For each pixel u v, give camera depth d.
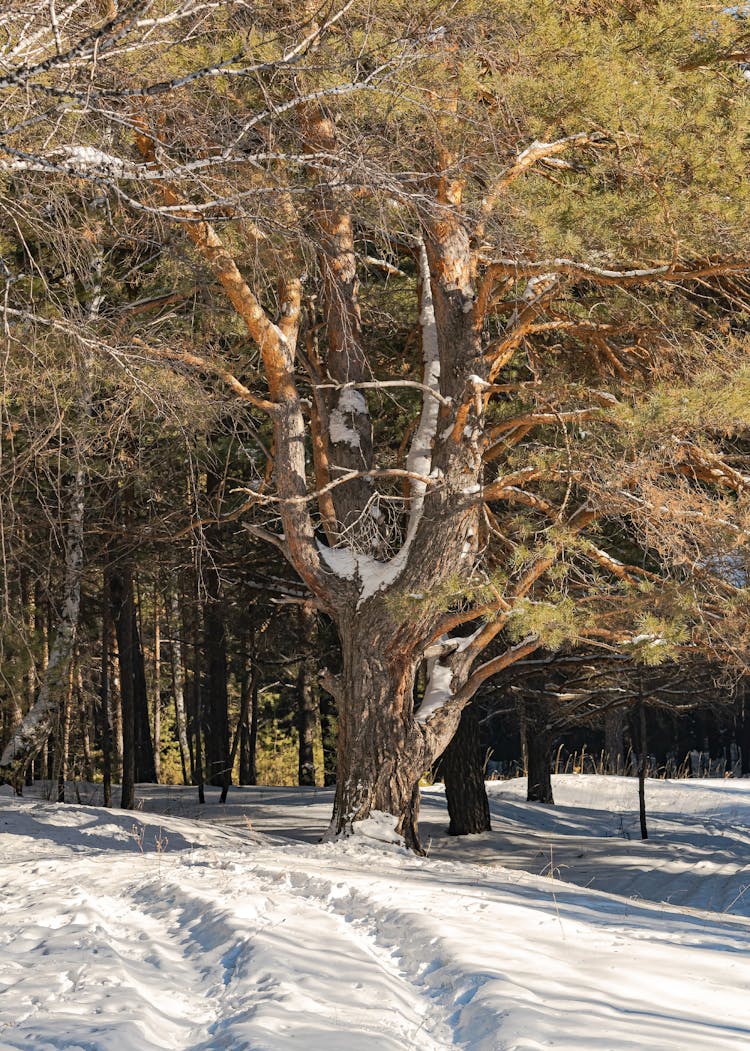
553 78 9.76
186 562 17.38
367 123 9.26
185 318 12.84
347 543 12.72
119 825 14.23
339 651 19.83
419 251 13.37
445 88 9.45
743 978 4.52
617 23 10.73
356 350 13.26
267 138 8.83
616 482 10.35
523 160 10.20
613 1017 3.80
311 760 28.89
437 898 6.26
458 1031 3.82
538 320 13.63
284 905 6.01
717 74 10.99
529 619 10.00
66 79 7.35
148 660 34.25
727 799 27.47
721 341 11.93
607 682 23.38
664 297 12.73
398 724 12.25
